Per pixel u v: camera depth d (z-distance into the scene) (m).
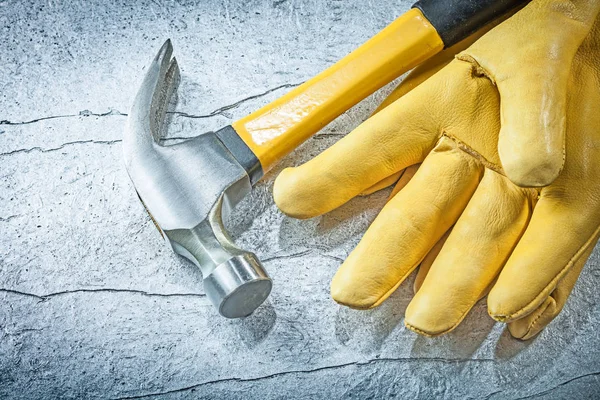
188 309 1.16
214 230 1.08
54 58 1.30
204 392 1.12
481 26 1.16
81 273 1.17
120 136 1.26
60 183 1.22
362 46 1.15
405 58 1.14
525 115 0.97
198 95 1.29
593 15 1.06
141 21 1.34
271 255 1.19
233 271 1.02
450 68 1.11
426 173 1.08
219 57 1.32
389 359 1.15
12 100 1.27
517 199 1.06
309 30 1.35
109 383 1.13
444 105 1.10
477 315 1.17
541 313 1.09
